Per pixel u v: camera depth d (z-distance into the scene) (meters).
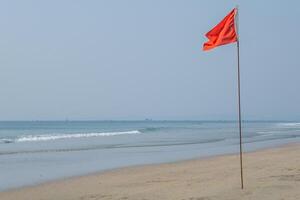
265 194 11.89
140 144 41.62
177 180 16.28
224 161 23.55
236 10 11.98
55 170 21.67
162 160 26.05
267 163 20.61
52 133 70.38
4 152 32.06
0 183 17.50
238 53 12.15
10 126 122.56
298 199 11.15
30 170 21.73
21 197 14.32
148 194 13.23
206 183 14.80
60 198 13.84
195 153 31.09
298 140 48.09
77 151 33.19
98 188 15.44
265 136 58.56
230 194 12.11
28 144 42.28
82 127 114.81
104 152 32.44
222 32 12.10
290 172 16.48
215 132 74.81
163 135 62.84
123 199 12.73
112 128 104.62
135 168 21.80
